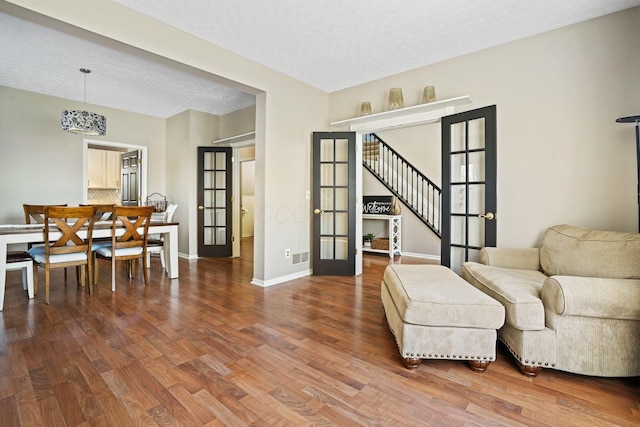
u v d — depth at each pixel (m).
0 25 2.78
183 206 5.72
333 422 1.46
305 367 1.95
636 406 1.58
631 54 2.52
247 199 8.77
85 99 4.95
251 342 2.28
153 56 2.77
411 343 1.92
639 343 1.76
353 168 4.30
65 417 1.47
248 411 1.53
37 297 3.27
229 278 4.20
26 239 3.01
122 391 1.67
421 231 6.02
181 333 2.42
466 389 1.73
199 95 4.75
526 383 1.79
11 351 2.10
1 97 4.37
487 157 3.08
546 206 2.90
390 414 1.52
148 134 5.92
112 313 2.83
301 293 3.53
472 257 3.27
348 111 4.41
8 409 1.52
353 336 2.41
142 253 3.79
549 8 2.54
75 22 2.27
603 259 2.08
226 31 2.91
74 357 2.03
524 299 1.88
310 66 3.70
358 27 2.84
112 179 7.24
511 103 3.08
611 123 2.60
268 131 3.80
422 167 6.38
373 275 4.43
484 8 2.55
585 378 1.84
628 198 2.54
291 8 2.55
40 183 4.70
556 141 2.85
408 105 3.79
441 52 3.32
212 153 5.79
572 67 2.77
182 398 1.62
